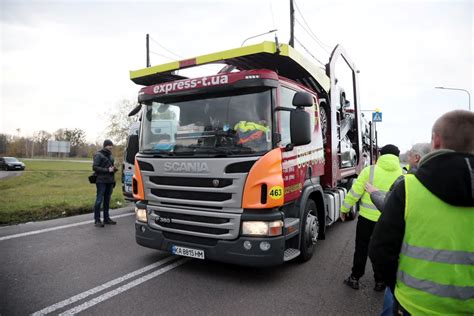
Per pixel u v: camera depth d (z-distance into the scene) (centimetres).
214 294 387
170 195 438
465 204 162
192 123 434
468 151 173
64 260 501
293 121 397
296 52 464
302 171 468
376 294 393
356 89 859
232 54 439
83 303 362
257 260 380
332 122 629
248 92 411
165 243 443
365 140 1068
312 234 496
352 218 816
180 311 346
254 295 385
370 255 196
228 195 394
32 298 373
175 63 493
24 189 1462
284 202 407
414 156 335
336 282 426
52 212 855
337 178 661
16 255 524
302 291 398
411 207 178
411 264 180
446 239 170
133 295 383
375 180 392
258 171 380
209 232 409
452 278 170
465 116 176
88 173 2912
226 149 402
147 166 458
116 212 910
